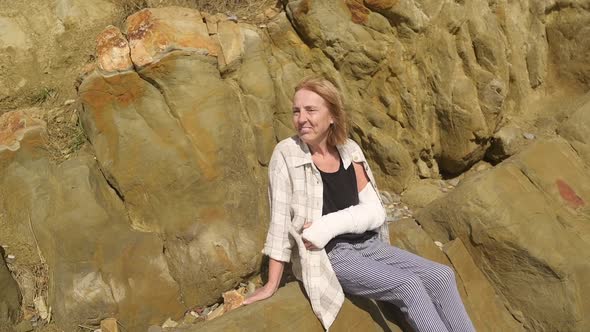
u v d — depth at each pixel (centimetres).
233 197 387
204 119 384
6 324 331
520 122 479
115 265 353
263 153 423
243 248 376
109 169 375
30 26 412
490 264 379
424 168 462
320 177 289
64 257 352
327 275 281
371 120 445
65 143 390
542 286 362
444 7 429
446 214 394
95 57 388
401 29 425
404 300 280
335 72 437
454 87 437
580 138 425
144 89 377
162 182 375
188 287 366
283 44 438
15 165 374
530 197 386
